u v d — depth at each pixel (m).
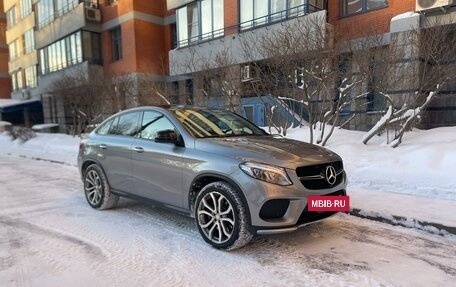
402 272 3.52
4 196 6.92
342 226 4.85
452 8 10.74
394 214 4.96
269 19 14.97
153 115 5.10
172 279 3.41
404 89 8.62
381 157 7.51
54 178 9.00
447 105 11.44
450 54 8.16
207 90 12.48
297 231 4.65
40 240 4.44
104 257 3.91
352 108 12.10
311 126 9.05
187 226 4.91
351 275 3.46
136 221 5.17
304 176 3.84
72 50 25.38
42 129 26.95
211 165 4.04
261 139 4.59
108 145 5.54
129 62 22.42
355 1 13.66
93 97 17.84
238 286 3.28
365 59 8.70
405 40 8.91
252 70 11.13
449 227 4.46
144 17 22.44
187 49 17.66
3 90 40.75
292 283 3.32
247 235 3.83
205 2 17.97
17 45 35.62
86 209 5.88
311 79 9.21
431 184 6.12
